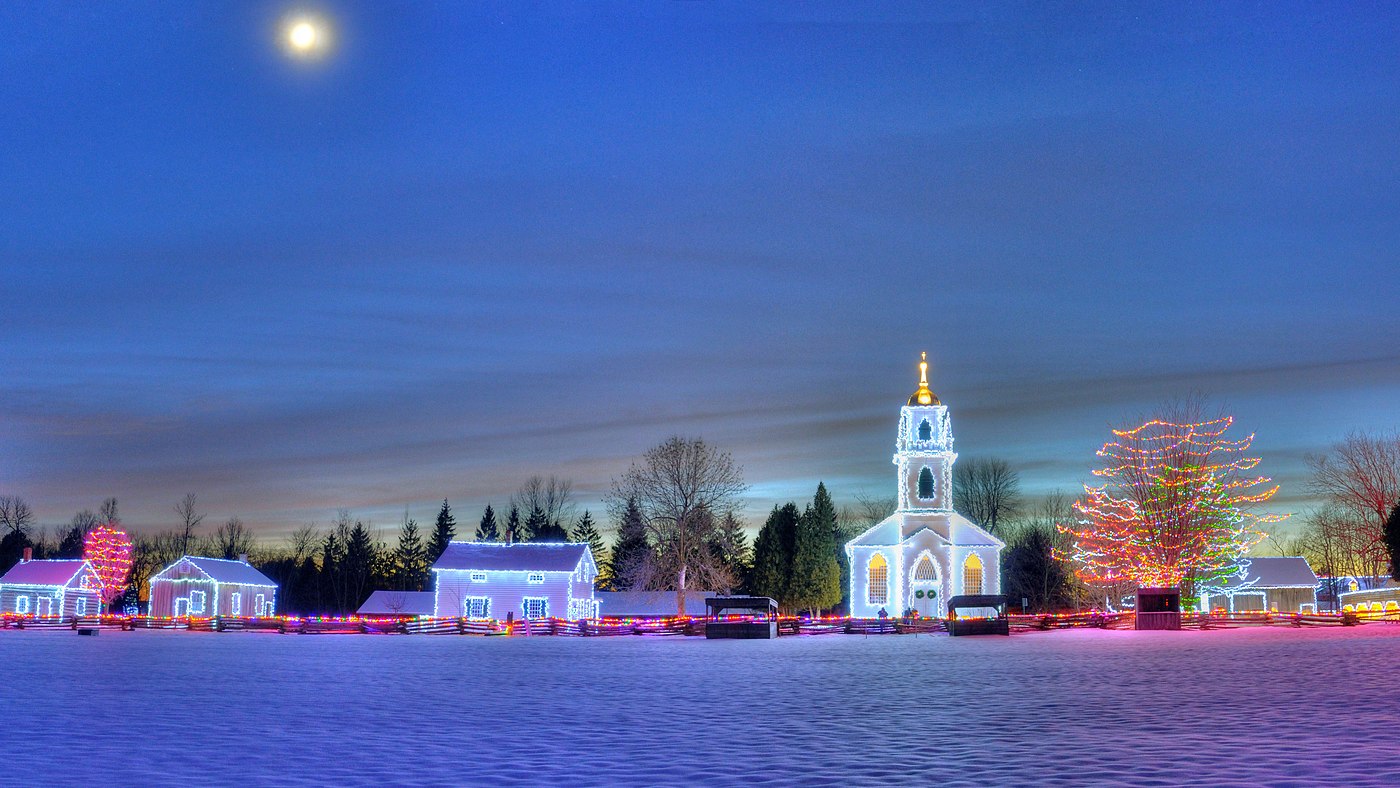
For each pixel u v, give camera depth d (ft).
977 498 464.24
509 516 552.82
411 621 263.90
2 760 52.95
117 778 48.19
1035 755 53.31
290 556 529.86
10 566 500.33
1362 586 344.69
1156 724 64.03
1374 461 320.50
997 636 220.84
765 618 233.35
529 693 88.89
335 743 58.90
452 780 47.78
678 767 51.03
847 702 80.53
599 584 486.38
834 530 431.43
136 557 494.18
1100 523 295.07
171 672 112.88
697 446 331.57
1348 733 58.54
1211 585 288.71
